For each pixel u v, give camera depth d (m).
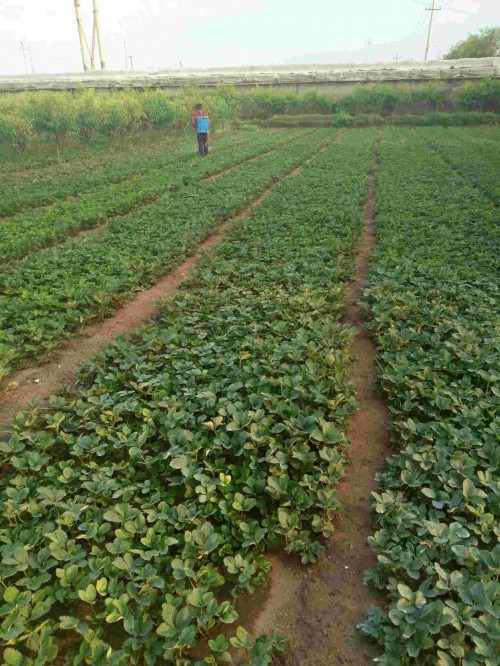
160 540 3.75
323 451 4.52
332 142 31.11
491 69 45.25
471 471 4.28
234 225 12.60
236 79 53.03
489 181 17.50
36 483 4.43
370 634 3.25
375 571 3.67
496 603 3.16
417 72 47.50
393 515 3.97
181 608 3.41
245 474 4.36
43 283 8.86
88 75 57.44
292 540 3.89
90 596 3.28
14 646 3.23
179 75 58.62
